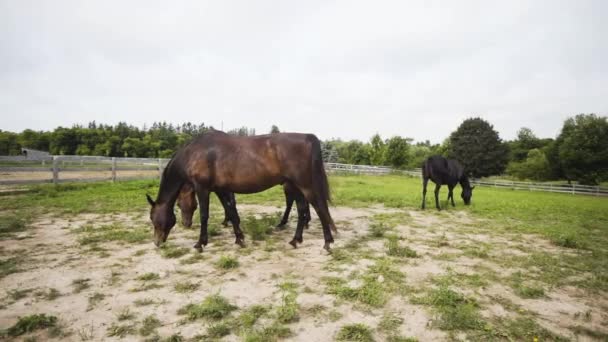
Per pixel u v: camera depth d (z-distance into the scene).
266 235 5.51
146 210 7.57
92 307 2.82
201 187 4.54
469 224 6.91
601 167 26.77
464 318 2.61
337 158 46.84
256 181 4.46
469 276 3.66
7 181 9.65
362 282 3.39
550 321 2.70
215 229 5.53
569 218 8.14
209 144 4.53
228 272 3.69
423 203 9.05
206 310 2.66
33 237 5.11
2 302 2.89
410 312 2.78
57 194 9.73
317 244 4.95
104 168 13.21
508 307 2.94
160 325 2.52
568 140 28.39
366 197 10.84
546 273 3.85
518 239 5.62
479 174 39.84
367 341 2.32
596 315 2.83
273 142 4.41
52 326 2.50
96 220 6.46
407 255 4.41
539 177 34.81
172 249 4.53
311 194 4.42
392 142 39.56
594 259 4.46
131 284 3.32
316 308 2.81
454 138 41.69
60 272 3.63
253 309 2.75
